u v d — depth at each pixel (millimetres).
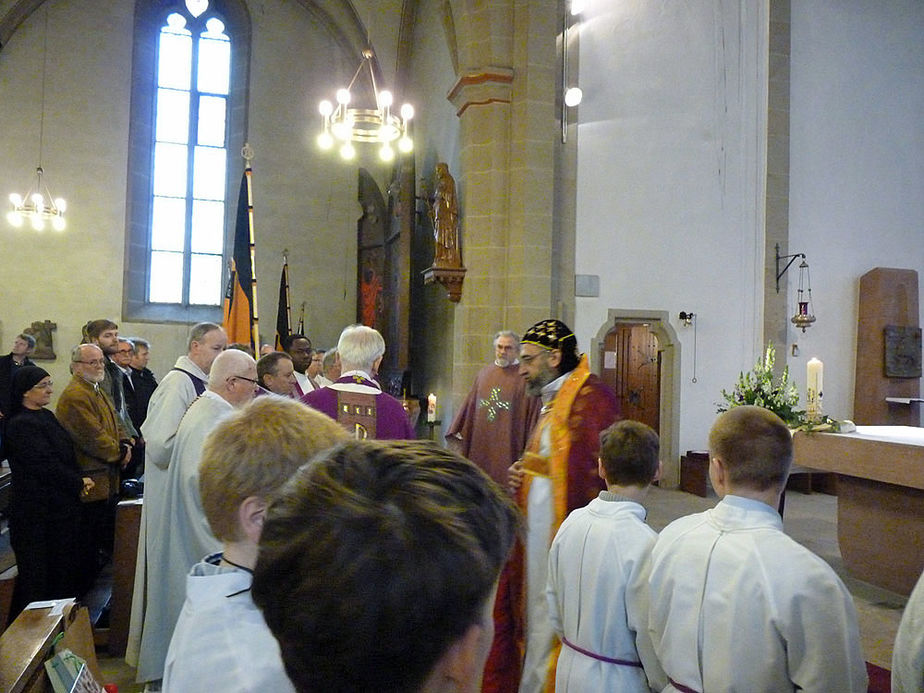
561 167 9227
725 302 9859
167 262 12344
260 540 635
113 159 11875
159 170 12359
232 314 7508
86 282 11656
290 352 5730
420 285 11102
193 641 1048
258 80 12617
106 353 5816
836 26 10484
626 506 2221
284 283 10953
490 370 4414
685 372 9688
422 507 580
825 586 1538
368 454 648
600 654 2125
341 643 544
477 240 8594
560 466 3051
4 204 11312
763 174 9992
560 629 2316
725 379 9836
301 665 576
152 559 3141
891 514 5316
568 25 9258
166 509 3070
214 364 3082
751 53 10078
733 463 1763
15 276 11320
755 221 9992
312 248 12742
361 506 581
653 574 1853
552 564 2338
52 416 4547
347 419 3311
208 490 1189
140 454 6168
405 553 550
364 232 12602
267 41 12688
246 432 1208
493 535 609
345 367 3488
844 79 10492
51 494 4406
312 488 625
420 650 549
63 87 11648
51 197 11523
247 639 1039
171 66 12461
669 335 9602
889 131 10672
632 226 9516
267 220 12562
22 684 1727
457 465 650
